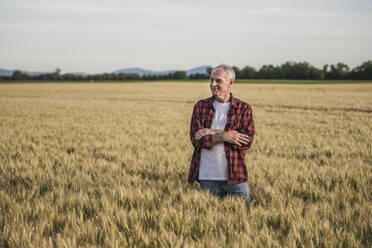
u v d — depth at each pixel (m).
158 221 2.65
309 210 2.88
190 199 3.11
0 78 123.94
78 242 2.31
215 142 2.82
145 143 7.46
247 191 3.11
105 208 2.87
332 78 110.25
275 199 3.21
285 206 3.10
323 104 22.16
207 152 2.99
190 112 17.08
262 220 2.66
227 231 2.45
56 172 4.50
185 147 6.85
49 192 3.49
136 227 2.44
